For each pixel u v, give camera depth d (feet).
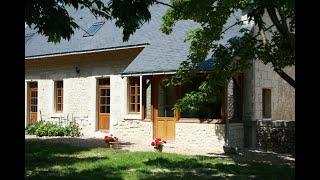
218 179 26.68
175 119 49.57
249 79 48.21
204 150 45.06
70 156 37.04
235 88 47.60
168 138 50.24
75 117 64.49
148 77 51.75
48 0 20.45
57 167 30.94
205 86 38.01
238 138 47.19
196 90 47.67
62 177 26.14
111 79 59.67
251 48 36.22
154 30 56.65
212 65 41.78
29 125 67.21
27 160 34.24
